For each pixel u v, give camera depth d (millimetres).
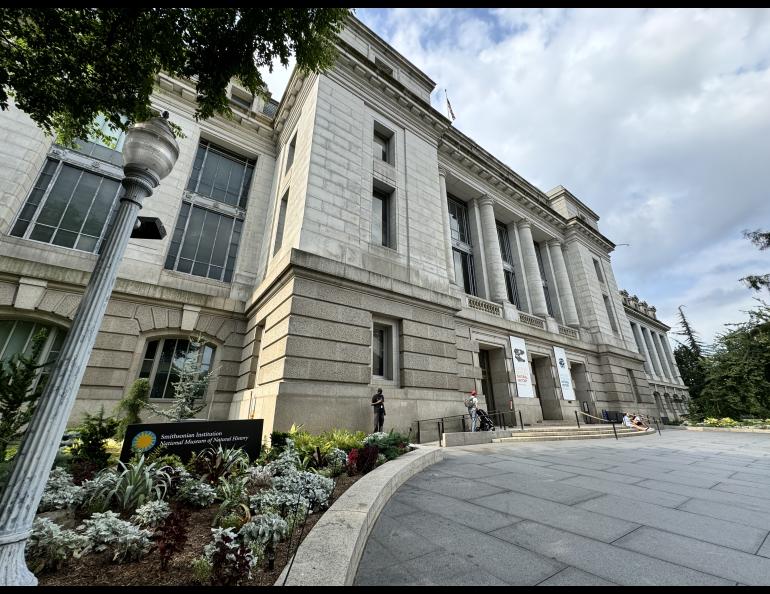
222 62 6062
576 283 28344
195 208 16484
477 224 23047
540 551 3590
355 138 15172
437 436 12953
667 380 41781
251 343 13906
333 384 10945
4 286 10922
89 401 11289
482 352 20234
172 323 13609
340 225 13203
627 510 4906
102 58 5672
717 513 4773
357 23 18312
